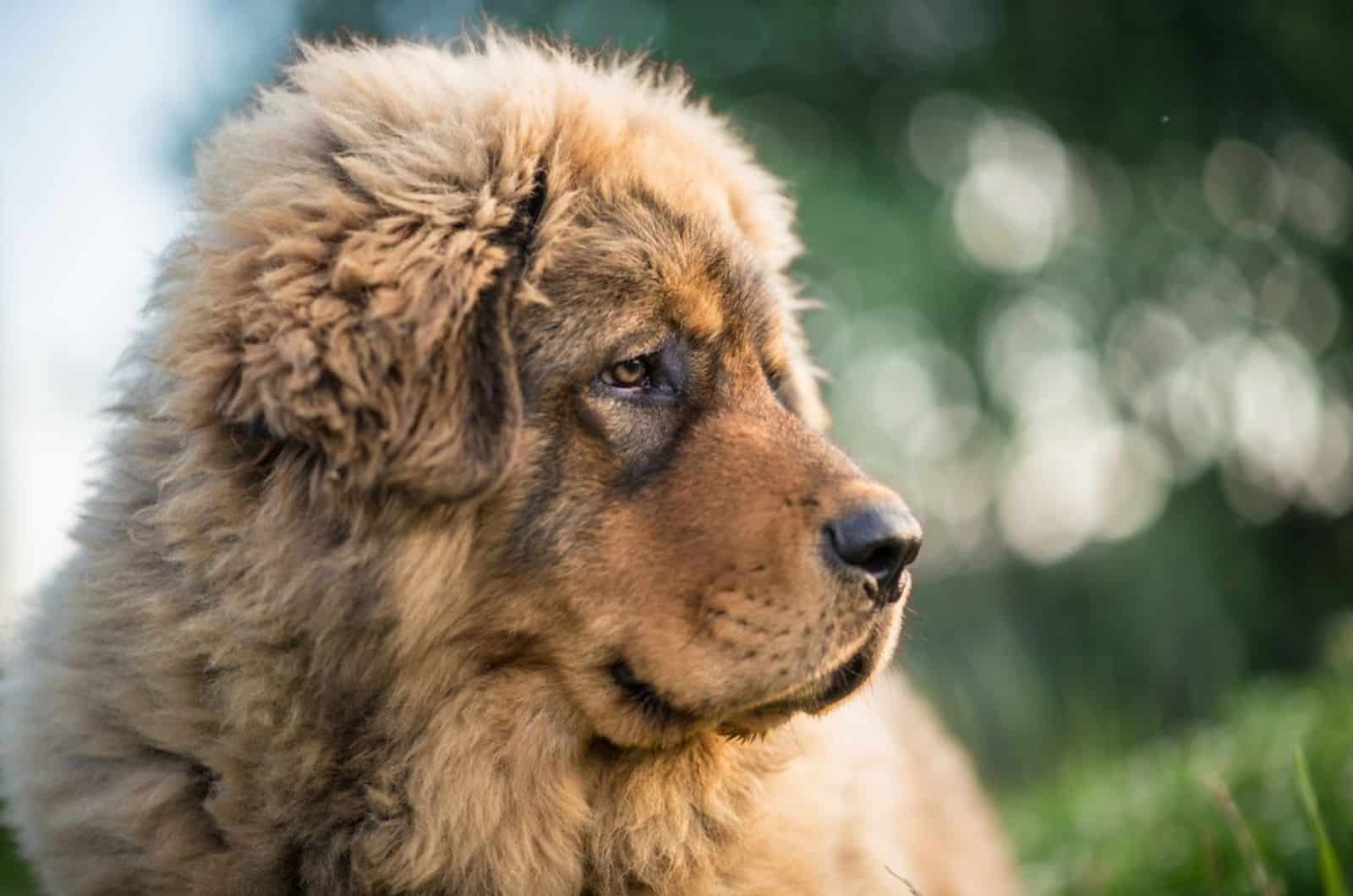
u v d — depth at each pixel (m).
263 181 3.99
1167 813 6.73
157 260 4.12
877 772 4.85
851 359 14.67
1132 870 6.32
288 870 3.82
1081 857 6.89
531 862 3.88
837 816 4.33
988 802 6.91
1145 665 15.16
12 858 8.24
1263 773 6.68
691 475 3.85
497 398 3.69
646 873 4.00
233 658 3.72
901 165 15.77
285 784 3.75
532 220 4.02
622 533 3.79
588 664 3.81
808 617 3.73
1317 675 9.66
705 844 4.07
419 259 3.78
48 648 4.15
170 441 3.94
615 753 3.99
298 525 3.69
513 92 4.24
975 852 6.00
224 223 3.91
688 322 4.03
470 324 3.76
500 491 3.75
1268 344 16.36
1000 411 15.52
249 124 4.31
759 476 3.83
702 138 4.91
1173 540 15.57
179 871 3.82
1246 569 15.66
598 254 3.96
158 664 3.79
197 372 3.70
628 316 3.94
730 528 3.76
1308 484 16.30
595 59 5.52
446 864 3.83
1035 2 15.59
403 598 3.68
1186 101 15.92
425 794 3.75
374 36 5.18
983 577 15.62
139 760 3.88
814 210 14.33
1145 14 15.57
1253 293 16.36
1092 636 15.48
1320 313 16.42
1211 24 15.66
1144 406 15.95
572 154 4.12
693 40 15.23
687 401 4.03
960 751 6.81
